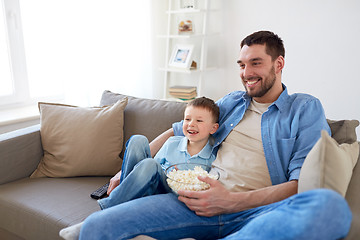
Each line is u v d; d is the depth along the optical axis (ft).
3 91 8.55
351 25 8.45
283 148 4.53
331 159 3.45
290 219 2.99
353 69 8.63
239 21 10.17
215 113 5.25
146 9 10.31
